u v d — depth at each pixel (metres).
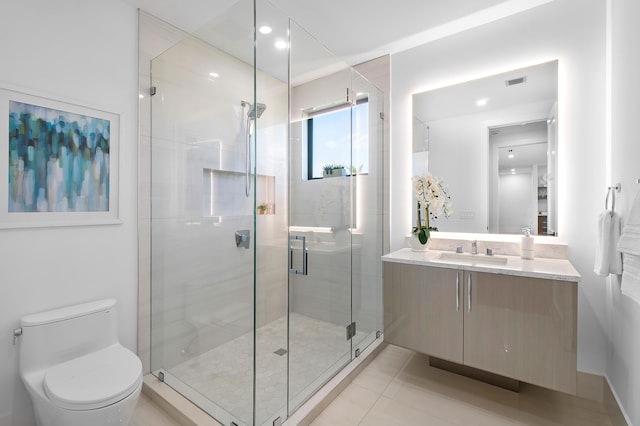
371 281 2.70
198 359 1.90
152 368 2.17
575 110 2.03
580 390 1.96
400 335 2.13
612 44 1.83
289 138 2.10
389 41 2.55
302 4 2.06
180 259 2.04
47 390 1.37
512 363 1.72
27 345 1.53
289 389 1.85
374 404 1.88
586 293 1.98
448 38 2.48
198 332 1.93
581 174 2.01
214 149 1.93
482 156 2.37
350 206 2.51
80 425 1.27
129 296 2.08
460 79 2.44
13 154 1.59
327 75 2.24
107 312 1.81
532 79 2.18
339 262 2.38
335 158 2.38
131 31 2.07
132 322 2.09
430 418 1.75
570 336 1.57
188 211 2.03
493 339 1.78
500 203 2.31
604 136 1.94
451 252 2.41
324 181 2.31
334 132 2.37
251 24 1.72
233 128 1.88
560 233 2.08
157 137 2.17
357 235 2.57
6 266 1.58
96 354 1.70
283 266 2.01
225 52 1.86
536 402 1.88
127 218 2.06
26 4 1.64
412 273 2.08
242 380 1.74
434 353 1.99
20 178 1.62
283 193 2.04
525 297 1.68
